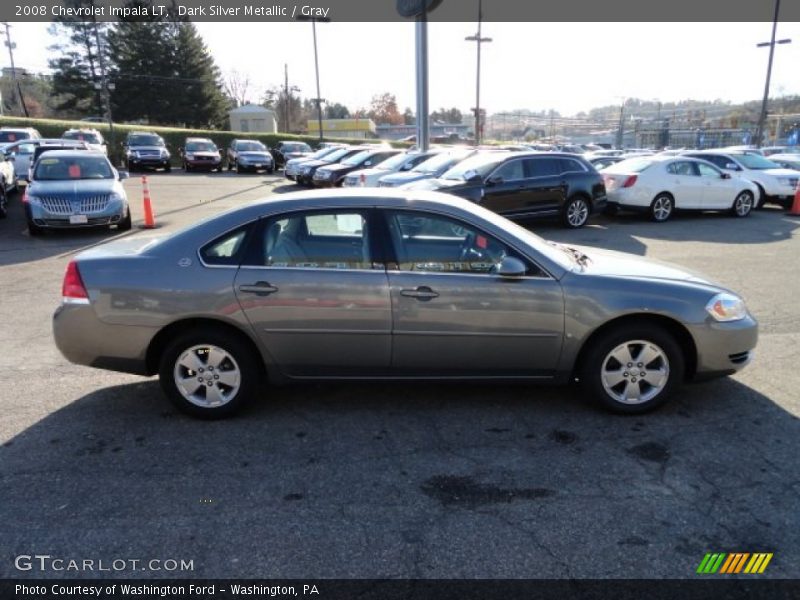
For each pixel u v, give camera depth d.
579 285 3.92
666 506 3.08
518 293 3.89
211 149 33.59
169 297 3.86
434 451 3.65
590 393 4.11
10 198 17.97
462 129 104.81
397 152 19.83
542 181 12.31
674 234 12.23
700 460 3.54
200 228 3.98
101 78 46.12
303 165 22.64
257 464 3.49
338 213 3.95
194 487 3.25
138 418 4.09
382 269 3.90
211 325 3.96
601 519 2.97
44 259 9.53
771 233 12.40
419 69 18.86
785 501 3.12
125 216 11.95
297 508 3.06
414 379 4.08
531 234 4.34
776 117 56.50
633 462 3.51
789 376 4.85
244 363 3.99
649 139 66.44
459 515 3.00
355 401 4.36
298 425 3.99
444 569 2.62
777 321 6.35
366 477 3.35
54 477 3.34
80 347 3.96
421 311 3.88
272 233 3.94
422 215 3.98
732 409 4.23
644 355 4.04
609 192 14.13
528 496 3.17
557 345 3.97
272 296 3.86
